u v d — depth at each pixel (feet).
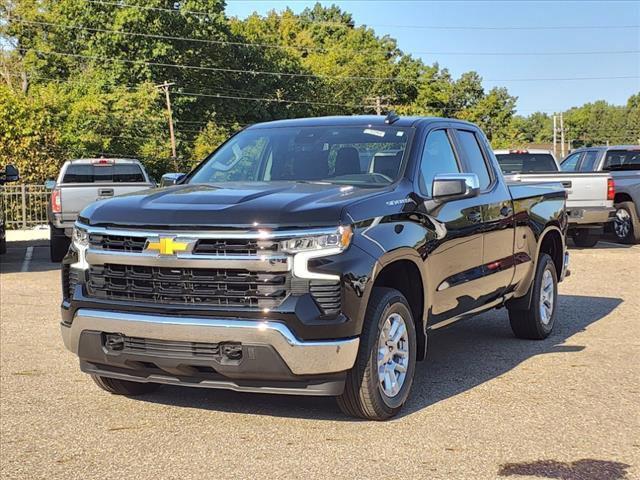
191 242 14.89
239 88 207.00
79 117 138.51
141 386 18.52
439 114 290.35
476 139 22.52
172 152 164.35
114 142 143.13
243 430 15.99
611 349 23.49
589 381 19.77
